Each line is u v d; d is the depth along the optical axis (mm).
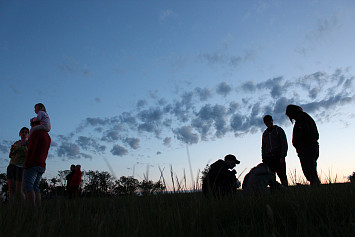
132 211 2648
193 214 2697
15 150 5148
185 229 2316
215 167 4551
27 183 4625
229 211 3066
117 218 2693
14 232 2203
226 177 4418
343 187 3723
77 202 3254
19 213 3006
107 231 2238
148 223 2412
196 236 2221
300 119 5312
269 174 4496
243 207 3191
